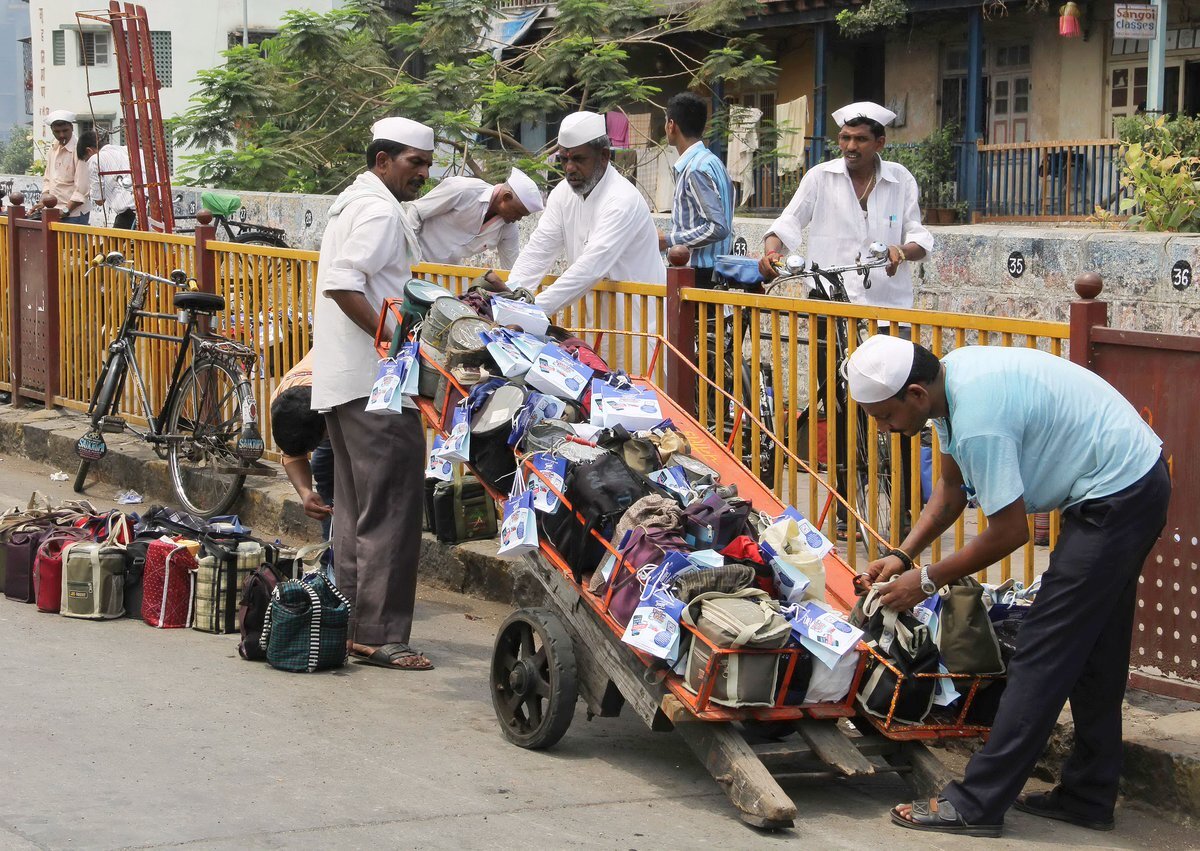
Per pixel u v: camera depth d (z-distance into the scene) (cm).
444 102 1825
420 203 697
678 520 463
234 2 3347
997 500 425
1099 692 448
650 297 667
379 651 610
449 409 539
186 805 434
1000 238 862
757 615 430
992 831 440
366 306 587
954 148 2033
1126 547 423
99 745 487
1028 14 2036
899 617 460
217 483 877
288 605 591
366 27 1972
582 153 675
